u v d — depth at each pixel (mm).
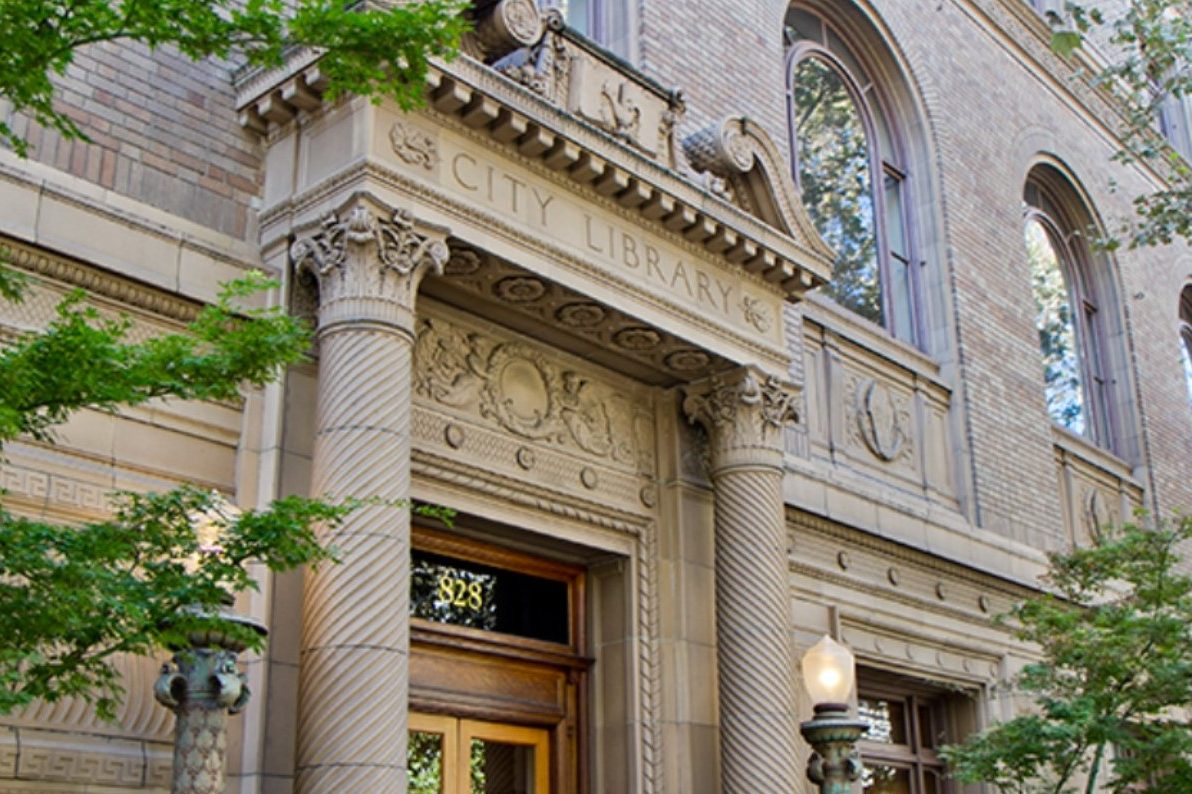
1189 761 12398
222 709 6734
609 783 10672
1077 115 20781
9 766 7148
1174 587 12336
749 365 11141
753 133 11555
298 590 8336
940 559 14422
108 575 5152
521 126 9391
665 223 10664
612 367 11273
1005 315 17125
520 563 10867
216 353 5871
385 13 5426
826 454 13781
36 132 8242
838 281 15297
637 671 10789
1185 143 25141
